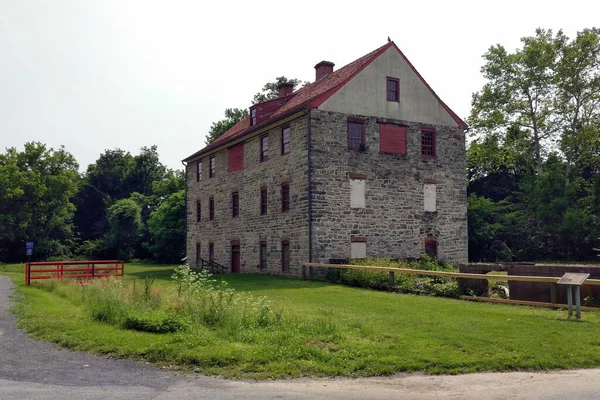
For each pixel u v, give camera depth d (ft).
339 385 24.59
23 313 43.86
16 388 23.81
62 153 200.03
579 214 122.93
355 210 85.30
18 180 185.68
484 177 159.94
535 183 135.23
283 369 26.55
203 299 39.47
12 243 186.70
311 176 82.23
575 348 30.63
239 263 104.42
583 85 130.31
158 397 22.53
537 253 134.10
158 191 212.23
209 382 24.89
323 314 41.73
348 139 85.87
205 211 120.67
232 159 108.68
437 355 28.94
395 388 24.13
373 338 32.83
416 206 91.15
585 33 130.52
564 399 22.58
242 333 32.99
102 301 42.11
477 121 143.74
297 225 85.25
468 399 22.59
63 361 28.76
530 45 133.69
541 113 137.49
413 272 60.49
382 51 90.38
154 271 125.59
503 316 41.47
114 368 27.35
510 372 27.12
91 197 255.70
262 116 103.71
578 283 39.86
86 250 199.21
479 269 61.16
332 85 89.35
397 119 90.84
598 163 143.33
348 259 79.05
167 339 32.09
